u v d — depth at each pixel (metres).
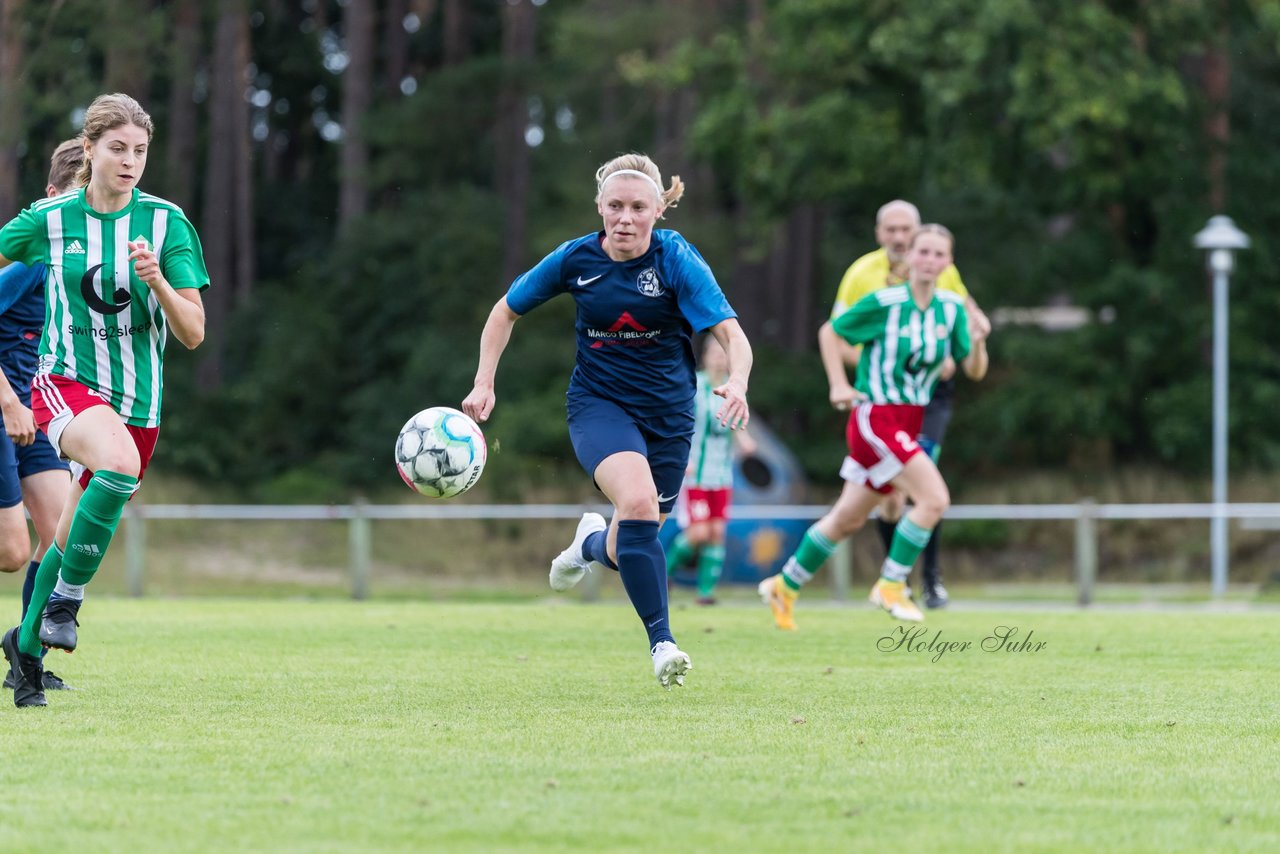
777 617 35.06
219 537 60.69
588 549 23.38
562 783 15.27
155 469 106.31
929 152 88.88
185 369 118.50
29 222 19.52
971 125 84.81
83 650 28.25
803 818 13.87
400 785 15.09
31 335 22.52
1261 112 102.81
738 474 84.94
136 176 19.45
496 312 22.41
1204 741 18.34
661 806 14.26
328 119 168.75
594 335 21.89
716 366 46.25
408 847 12.68
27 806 14.09
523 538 65.69
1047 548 71.94
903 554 34.28
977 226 101.75
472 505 98.00
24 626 19.97
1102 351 93.50
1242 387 91.44
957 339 33.25
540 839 12.98
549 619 37.94
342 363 123.50
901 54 84.62
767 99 97.50
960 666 26.70
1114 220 94.75
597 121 132.62
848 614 41.25
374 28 159.00
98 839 12.88
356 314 126.44
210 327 121.56
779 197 93.38
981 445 99.06
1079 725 19.53
